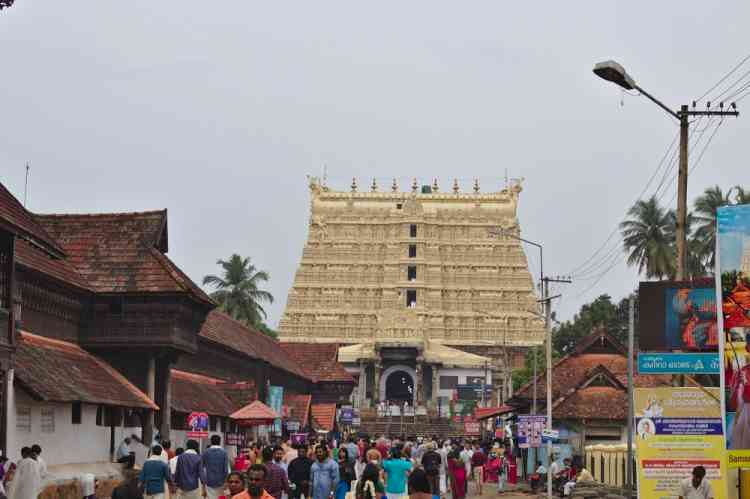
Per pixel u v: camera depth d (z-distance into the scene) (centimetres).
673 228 11856
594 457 6812
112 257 6384
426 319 19388
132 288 6216
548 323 6800
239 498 2216
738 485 3072
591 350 8319
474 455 6881
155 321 6225
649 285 4575
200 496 3825
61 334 5966
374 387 18588
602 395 7444
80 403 5272
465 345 19425
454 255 19975
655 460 3747
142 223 6562
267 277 15212
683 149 4519
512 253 19975
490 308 19738
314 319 19825
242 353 8906
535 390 8025
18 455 4675
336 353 12875
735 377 3131
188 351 6462
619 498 5247
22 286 5441
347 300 19938
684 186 4553
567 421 7425
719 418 3734
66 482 4700
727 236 3166
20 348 5044
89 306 6228
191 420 5384
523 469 9062
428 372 18788
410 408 16662
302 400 10244
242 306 14925
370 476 3194
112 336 6200
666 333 4534
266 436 8419
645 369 3928
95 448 5547
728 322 3147
